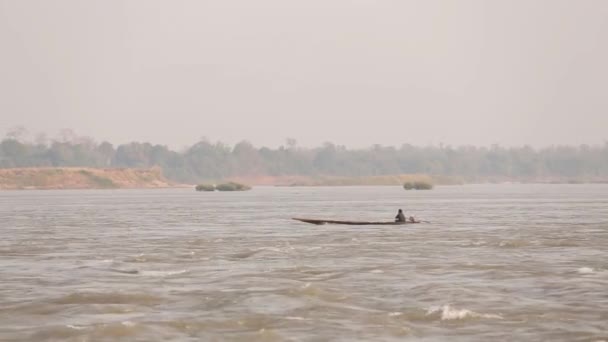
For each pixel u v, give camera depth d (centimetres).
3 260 8181
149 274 7056
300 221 14425
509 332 4762
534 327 4872
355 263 7731
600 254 8425
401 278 6694
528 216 15588
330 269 7288
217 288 6234
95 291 6103
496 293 5944
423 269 7250
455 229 12075
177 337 4712
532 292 5988
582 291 6022
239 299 5747
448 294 5903
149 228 12800
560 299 5709
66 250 9188
